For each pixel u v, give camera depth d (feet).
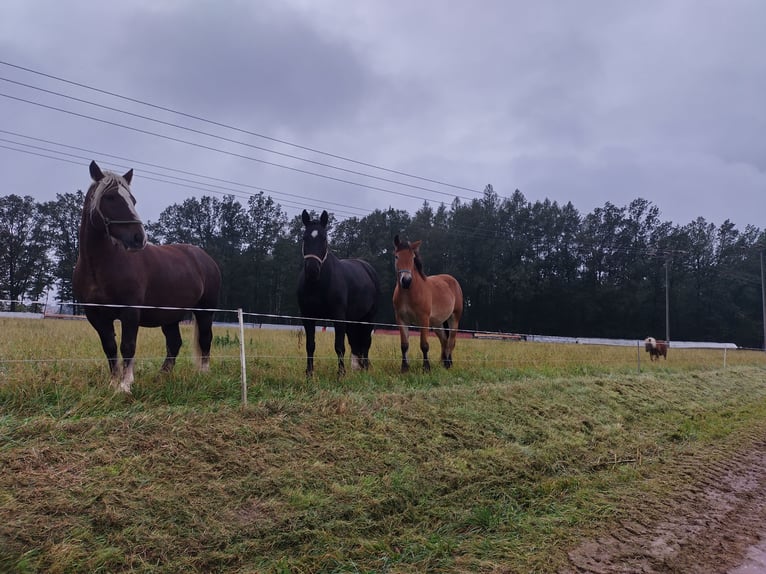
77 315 50.47
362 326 27.12
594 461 18.49
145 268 18.30
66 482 10.99
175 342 22.38
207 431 14.24
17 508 9.91
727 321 202.69
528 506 14.43
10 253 183.01
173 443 13.28
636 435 22.30
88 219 16.43
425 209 204.13
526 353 45.42
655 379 35.47
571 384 28.22
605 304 185.68
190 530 10.76
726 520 13.96
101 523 10.27
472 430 18.86
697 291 209.97
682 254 204.44
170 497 11.37
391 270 175.42
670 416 26.71
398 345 43.14
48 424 12.89
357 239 202.90
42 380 15.62
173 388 17.51
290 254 191.42
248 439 14.43
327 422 16.55
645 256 200.85
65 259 189.26
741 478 17.84
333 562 10.73
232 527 11.12
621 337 190.60
